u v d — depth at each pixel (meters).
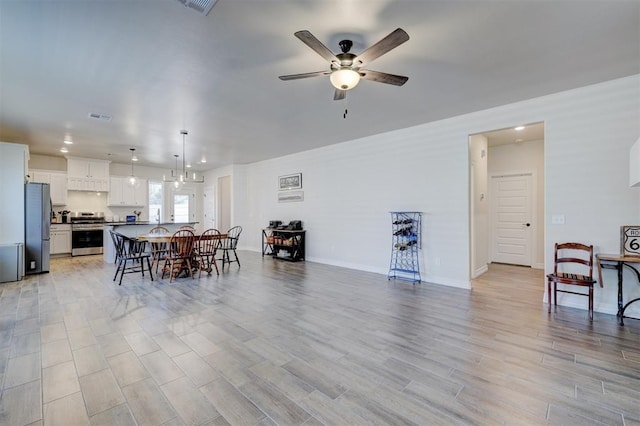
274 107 3.89
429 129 4.66
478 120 4.14
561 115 3.48
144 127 4.76
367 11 2.03
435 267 4.62
